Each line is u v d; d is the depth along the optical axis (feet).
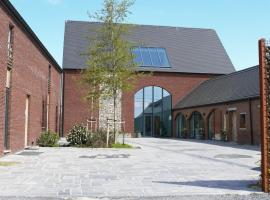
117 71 75.20
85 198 24.47
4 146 50.44
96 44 75.66
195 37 143.84
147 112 126.72
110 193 25.99
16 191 26.43
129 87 77.25
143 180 31.42
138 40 136.36
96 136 71.67
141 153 57.93
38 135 72.84
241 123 87.81
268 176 26.78
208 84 121.08
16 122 55.42
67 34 132.77
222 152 60.59
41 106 75.97
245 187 28.43
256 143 80.59
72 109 120.06
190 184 29.63
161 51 134.72
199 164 43.32
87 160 46.91
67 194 25.57
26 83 61.21
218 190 27.20
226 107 94.63
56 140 71.56
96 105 80.43
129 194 25.70
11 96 51.90
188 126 117.50
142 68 127.13
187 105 117.19
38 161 45.16
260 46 27.22
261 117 27.04
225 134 94.43
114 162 44.93
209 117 105.40
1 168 38.52
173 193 26.07
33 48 66.54
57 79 101.60
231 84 101.30
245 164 43.47
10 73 51.90
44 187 28.02
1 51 46.34
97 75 74.54
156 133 127.54
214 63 134.92
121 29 76.07
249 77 94.32
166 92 129.08
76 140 70.79
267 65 27.12
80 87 108.27
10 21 50.55
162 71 128.26
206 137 105.29
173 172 36.35
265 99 26.96
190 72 130.21
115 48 75.36
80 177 32.89
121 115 122.83
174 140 103.50
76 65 122.01
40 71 74.08
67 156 51.78
